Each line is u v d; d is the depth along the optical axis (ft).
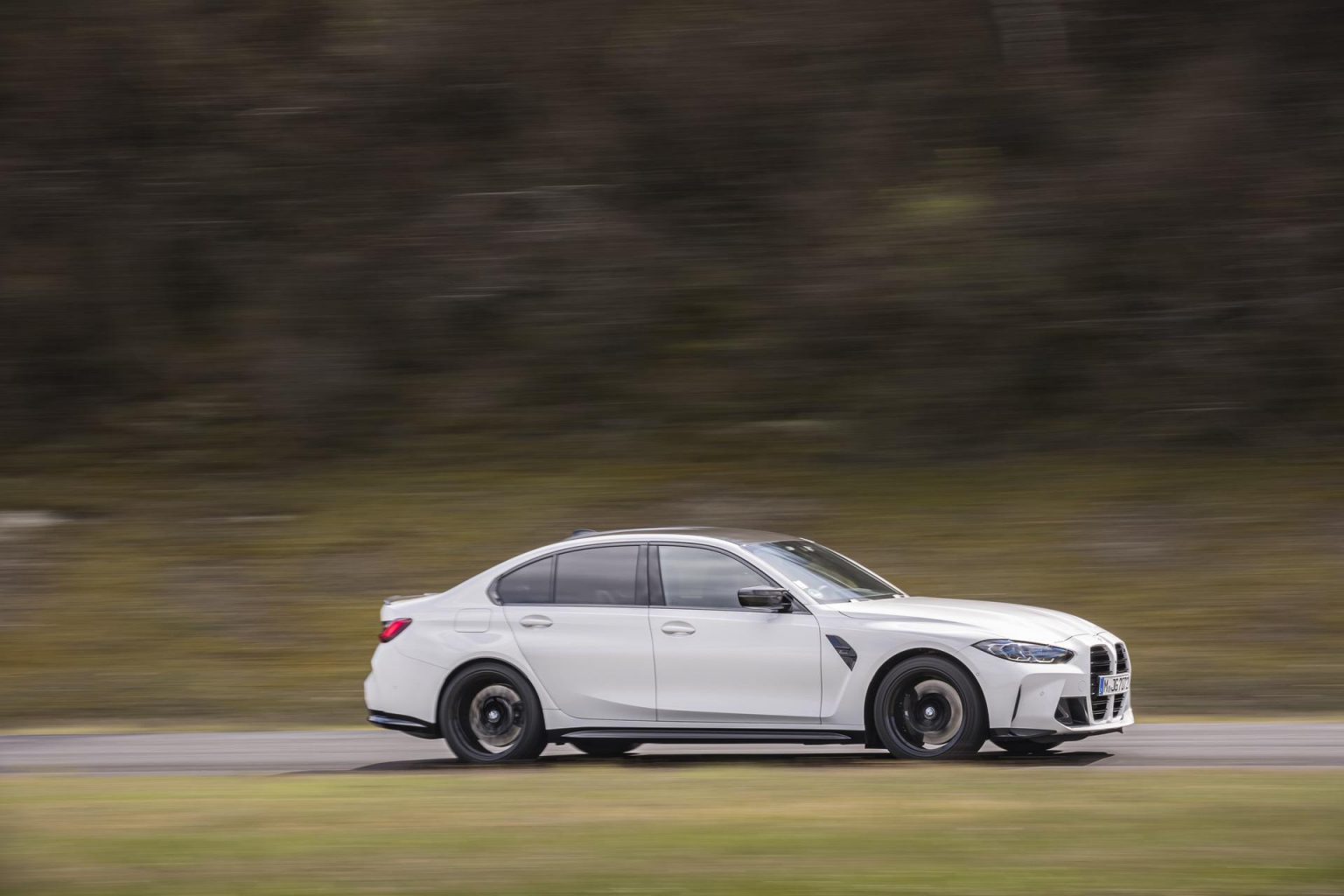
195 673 80.94
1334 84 123.44
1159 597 83.30
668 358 118.32
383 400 118.52
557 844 31.58
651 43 137.59
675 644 52.85
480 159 135.74
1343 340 109.29
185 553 97.76
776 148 131.54
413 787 42.19
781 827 32.96
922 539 93.20
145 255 131.23
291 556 96.37
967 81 131.03
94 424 119.24
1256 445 102.83
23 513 105.29
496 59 140.05
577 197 131.23
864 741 50.85
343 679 79.56
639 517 99.09
